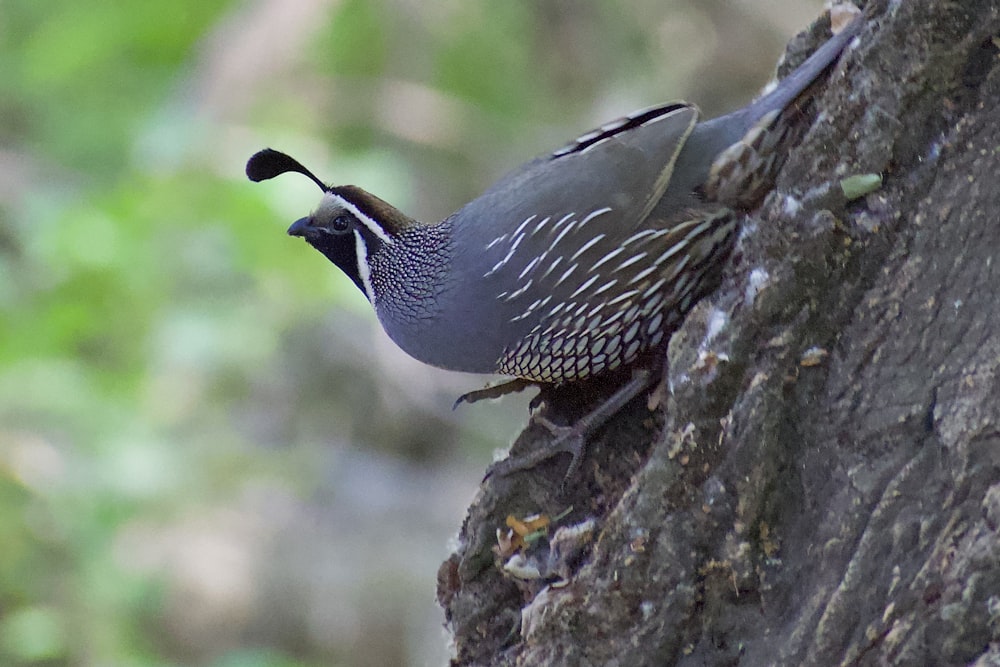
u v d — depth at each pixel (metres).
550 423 7.36
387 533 17.53
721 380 5.89
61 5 18.92
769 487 5.75
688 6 18.05
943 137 5.79
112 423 14.34
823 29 7.26
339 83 18.55
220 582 15.84
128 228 13.98
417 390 19.03
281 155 8.27
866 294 5.78
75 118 17.88
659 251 6.76
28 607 13.95
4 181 17.16
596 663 6.14
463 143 18.97
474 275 7.31
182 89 16.52
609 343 7.02
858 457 5.63
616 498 7.01
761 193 6.80
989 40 5.76
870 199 5.84
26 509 14.09
